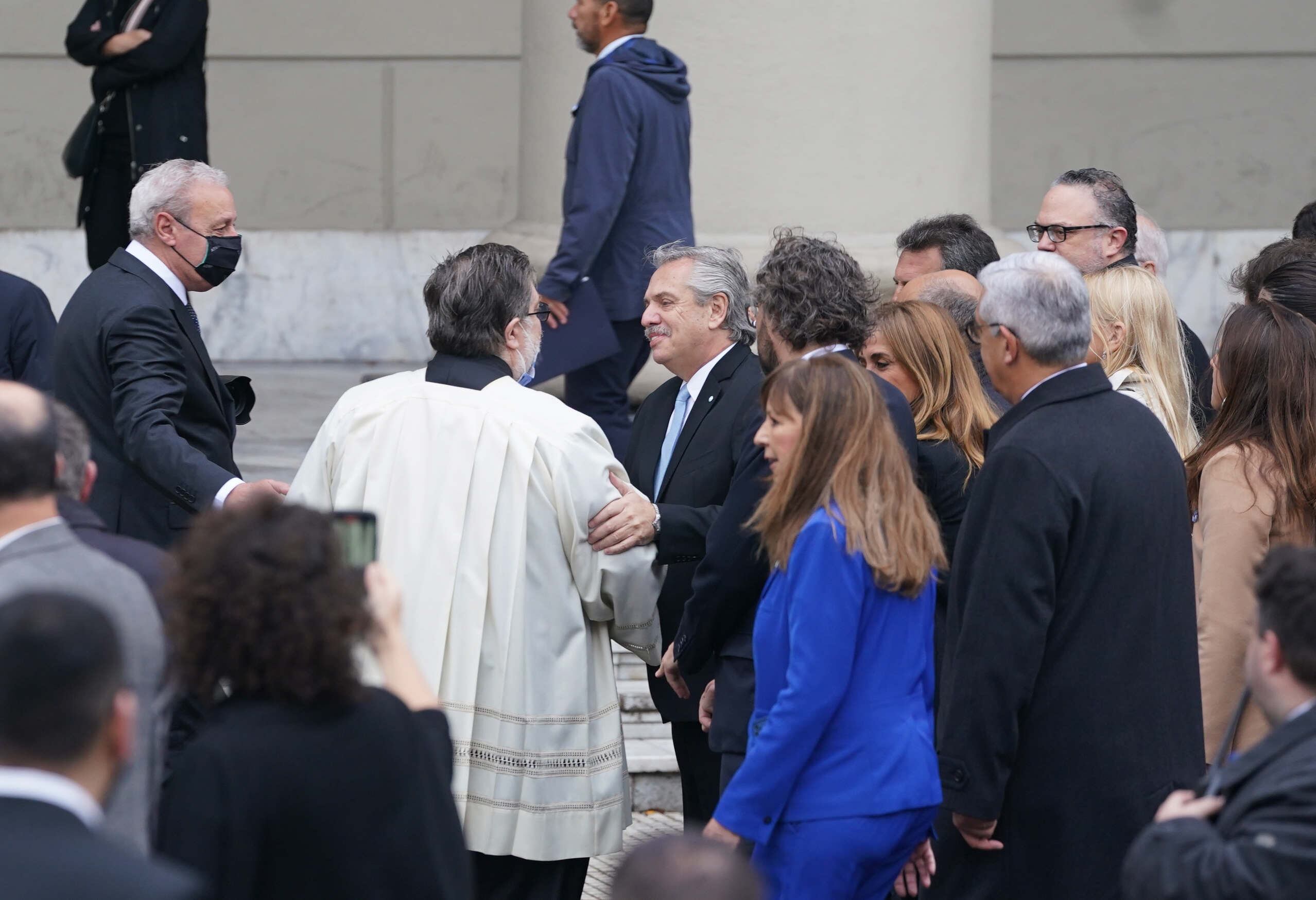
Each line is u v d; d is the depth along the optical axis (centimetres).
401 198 4206
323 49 4150
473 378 1353
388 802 824
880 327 1445
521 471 1317
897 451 1144
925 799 1132
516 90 4200
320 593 817
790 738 1099
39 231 4112
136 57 2525
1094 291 1559
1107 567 1160
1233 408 1352
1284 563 846
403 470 1329
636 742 2056
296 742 805
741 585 1273
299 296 4184
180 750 1427
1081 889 1171
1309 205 1992
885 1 2600
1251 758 841
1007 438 1177
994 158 4341
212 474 1459
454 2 4172
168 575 905
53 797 679
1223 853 807
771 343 1348
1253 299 1702
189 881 661
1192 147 4347
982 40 2788
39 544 899
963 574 1181
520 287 1367
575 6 2228
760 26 2577
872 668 1132
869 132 2611
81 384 1543
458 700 1299
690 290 1479
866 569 1113
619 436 2295
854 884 1129
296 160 4172
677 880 601
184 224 1562
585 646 1347
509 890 1362
